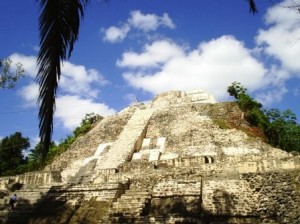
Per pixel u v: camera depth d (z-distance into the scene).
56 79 6.70
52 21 6.80
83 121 38.56
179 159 21.23
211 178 16.69
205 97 39.34
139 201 16.12
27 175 25.16
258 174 15.66
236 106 31.48
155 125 31.19
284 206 14.11
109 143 29.97
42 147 6.62
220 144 25.80
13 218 18.19
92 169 25.80
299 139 28.44
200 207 15.23
